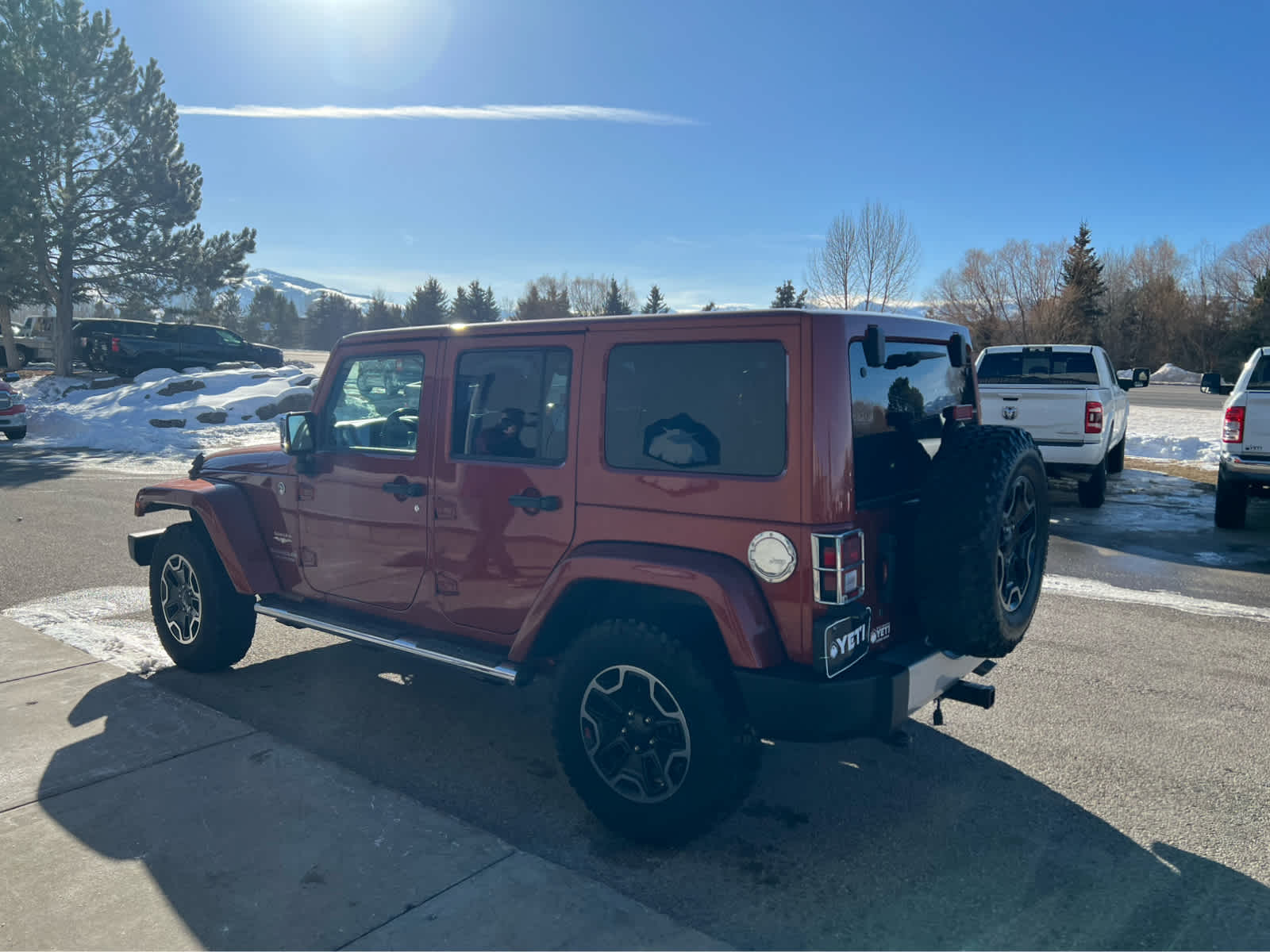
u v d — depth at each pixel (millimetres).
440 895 2979
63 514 10219
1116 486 12750
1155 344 68312
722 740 3162
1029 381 11906
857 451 3217
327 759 4043
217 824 3424
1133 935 2844
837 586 2973
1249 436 9117
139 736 4230
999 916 2941
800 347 3045
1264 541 9023
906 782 3910
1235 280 69500
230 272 29828
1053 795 3799
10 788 3707
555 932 2791
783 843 3414
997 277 62219
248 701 4797
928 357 3797
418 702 4832
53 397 24094
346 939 2748
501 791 3820
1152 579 7461
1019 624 3484
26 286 26891
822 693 2988
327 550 4586
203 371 26344
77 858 3188
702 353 3252
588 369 3516
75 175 26969
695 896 3053
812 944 2793
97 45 26281
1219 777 3951
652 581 3209
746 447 3148
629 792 3375
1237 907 3000
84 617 6211
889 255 36500
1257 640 5871
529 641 3602
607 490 3445
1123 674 5234
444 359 4016
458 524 3949
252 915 2861
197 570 5008
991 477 3213
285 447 4562
